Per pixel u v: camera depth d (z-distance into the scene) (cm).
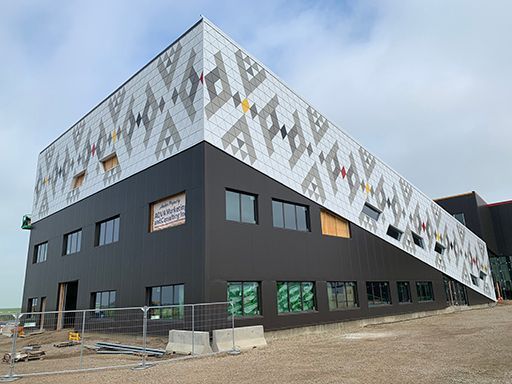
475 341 1587
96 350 1730
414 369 1063
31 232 3703
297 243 2267
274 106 2367
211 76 2003
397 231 3391
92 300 2552
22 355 1534
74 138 3228
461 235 4788
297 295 2200
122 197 2430
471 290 4578
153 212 2172
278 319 2011
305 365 1178
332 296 2434
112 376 1097
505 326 2145
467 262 4712
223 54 2106
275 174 2239
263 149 2205
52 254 3209
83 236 2797
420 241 3738
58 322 2784
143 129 2358
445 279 4022
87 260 2670
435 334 1914
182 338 1573
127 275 2234
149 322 1991
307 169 2498
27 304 3459
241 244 1938
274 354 1428
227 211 1944
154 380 1027
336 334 2109
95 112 2959
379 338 1841
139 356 1527
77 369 1220
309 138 2598
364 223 2917
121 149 2536
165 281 1945
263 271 2009
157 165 2170
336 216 2678
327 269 2430
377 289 2892
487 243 6047
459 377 952
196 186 1883
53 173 3491
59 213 3222
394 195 3459
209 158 1891
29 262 3609
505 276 6347
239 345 1609
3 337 2488
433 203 4238
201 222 1812
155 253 2055
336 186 2727
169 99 2180
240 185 2012
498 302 5341
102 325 2331
